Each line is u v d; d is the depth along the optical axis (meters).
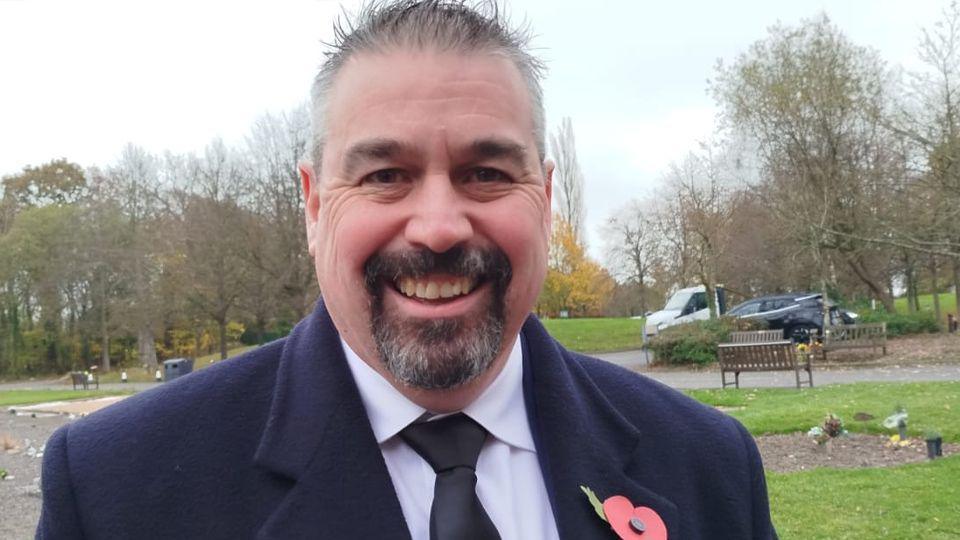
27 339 44.22
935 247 20.64
